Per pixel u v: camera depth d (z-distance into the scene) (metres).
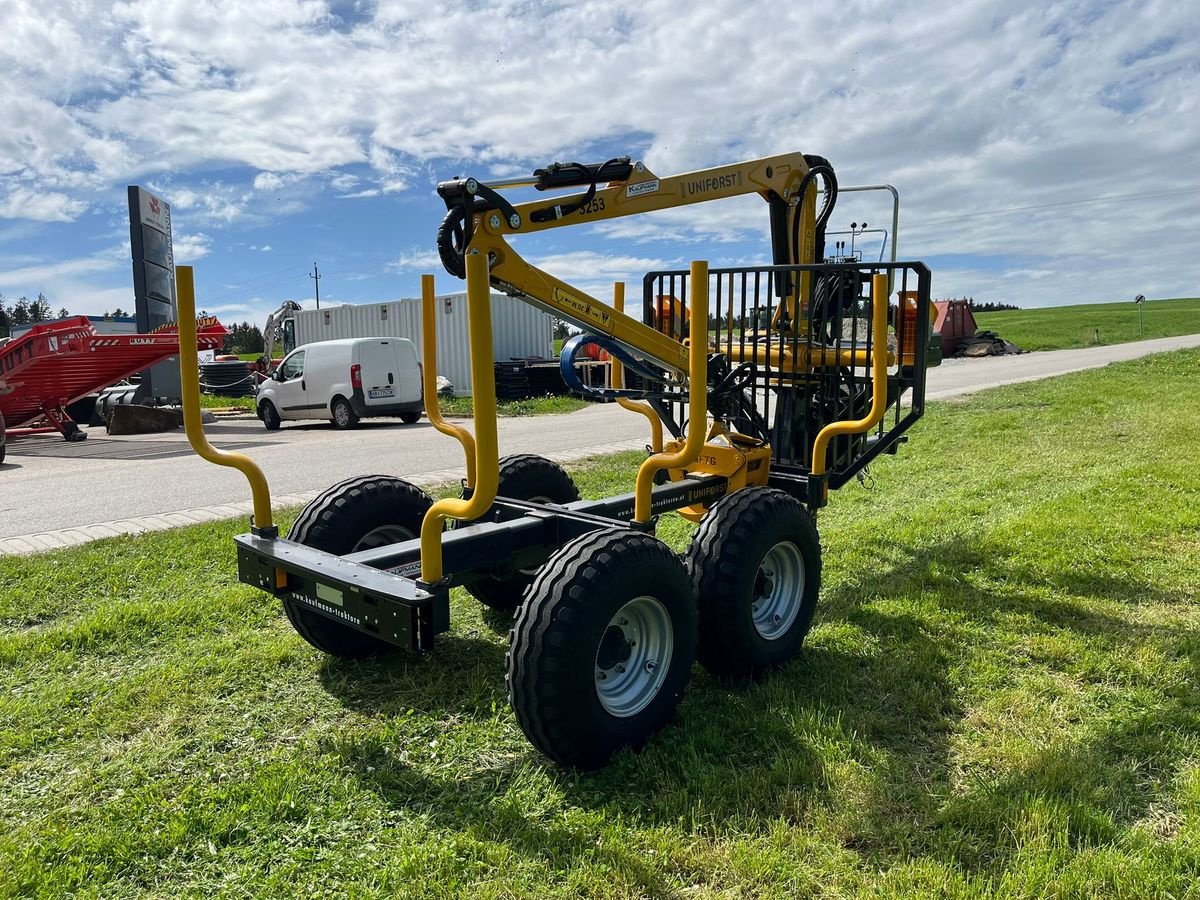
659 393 4.88
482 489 2.79
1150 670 3.84
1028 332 48.75
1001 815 2.74
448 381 21.16
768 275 4.93
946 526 6.35
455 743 3.32
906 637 4.30
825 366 4.91
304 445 12.77
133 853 2.64
